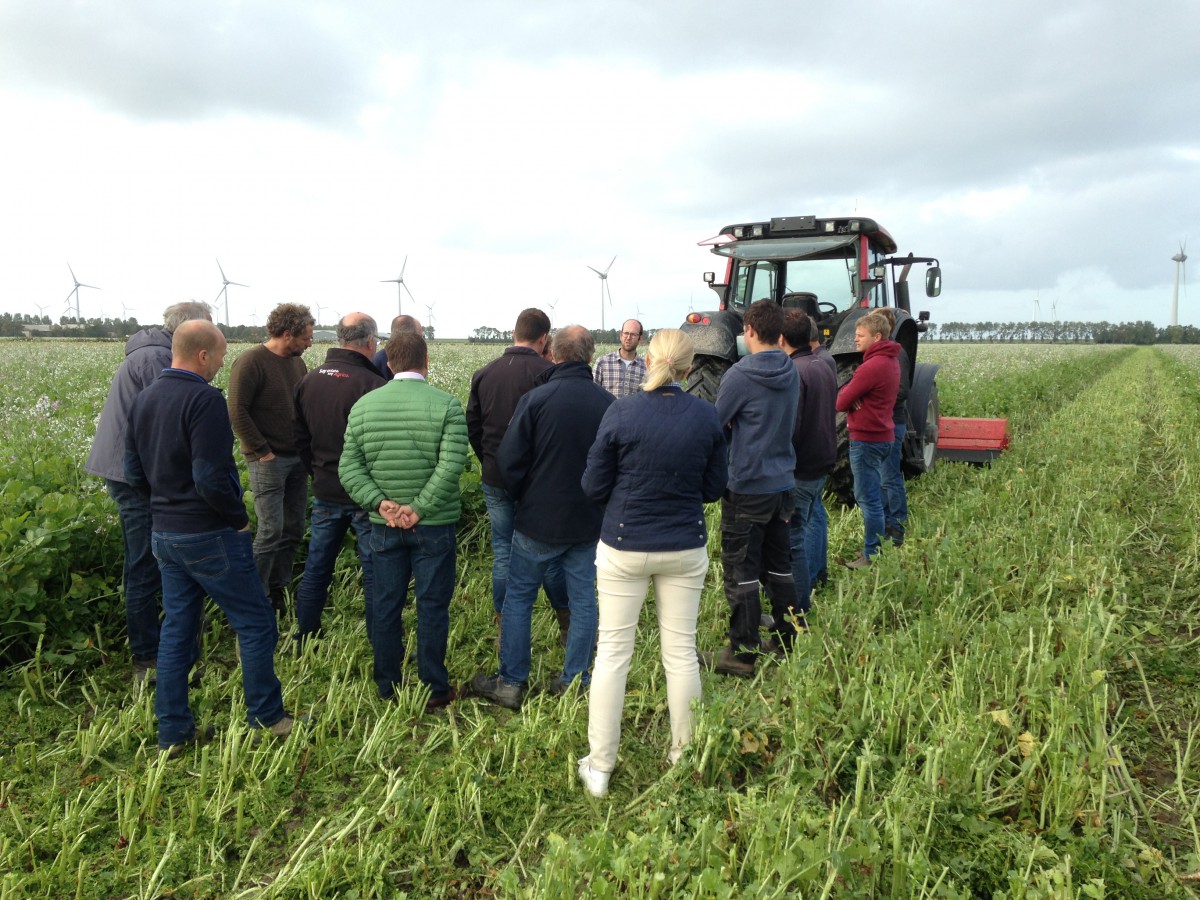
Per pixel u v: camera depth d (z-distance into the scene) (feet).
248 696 10.89
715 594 16.12
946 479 27.55
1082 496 22.31
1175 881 8.07
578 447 11.75
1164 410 47.75
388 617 11.89
